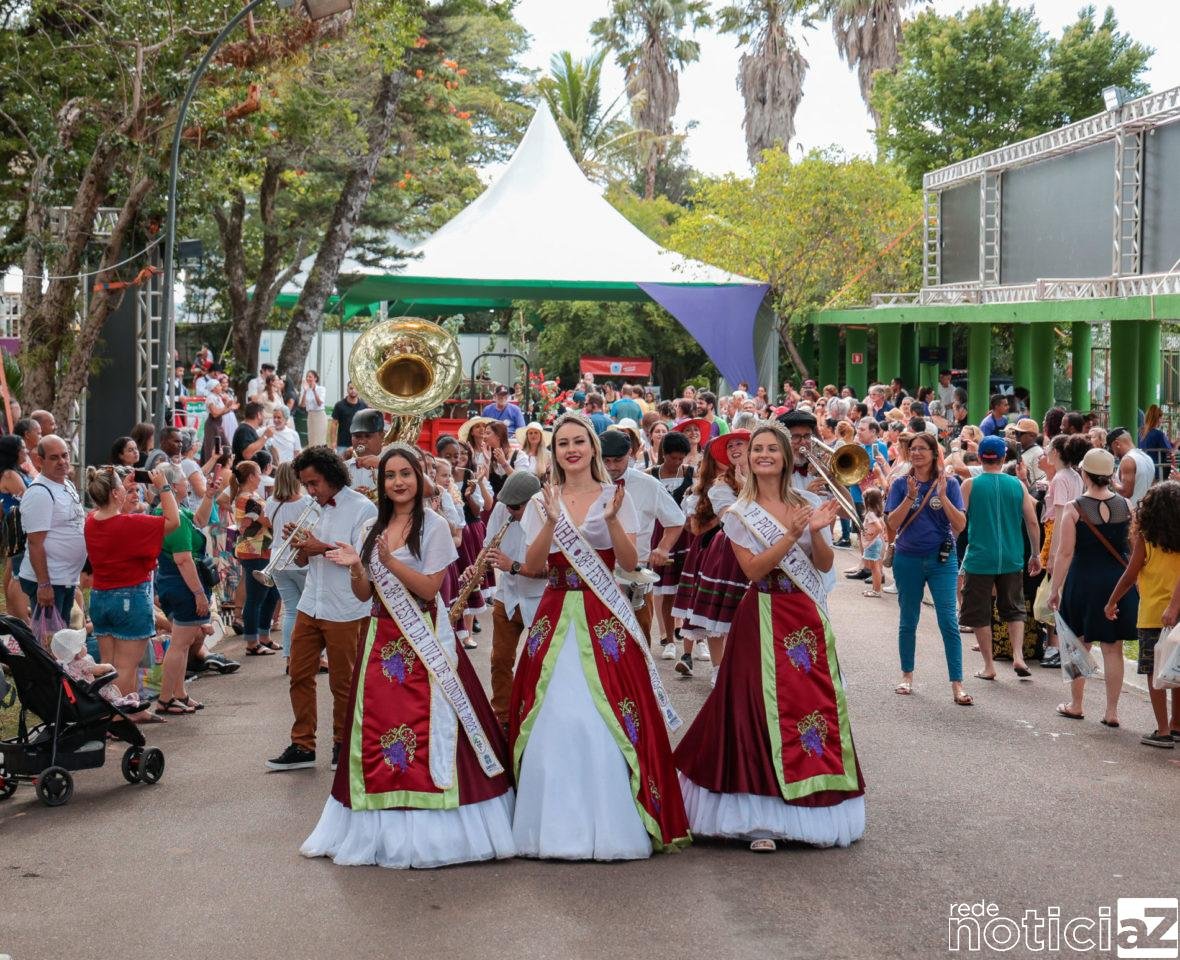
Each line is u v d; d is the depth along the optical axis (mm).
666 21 56969
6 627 7453
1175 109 20094
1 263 19047
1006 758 8102
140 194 17484
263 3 17297
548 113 32594
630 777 6215
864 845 6445
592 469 6484
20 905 5793
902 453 14508
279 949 5230
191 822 6988
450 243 29734
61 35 17438
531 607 8227
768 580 6570
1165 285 20688
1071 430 12820
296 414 28531
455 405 25438
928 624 13000
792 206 34594
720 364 29453
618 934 5316
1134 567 8469
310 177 25359
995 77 40250
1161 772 7793
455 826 6168
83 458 18000
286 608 9898
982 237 28078
